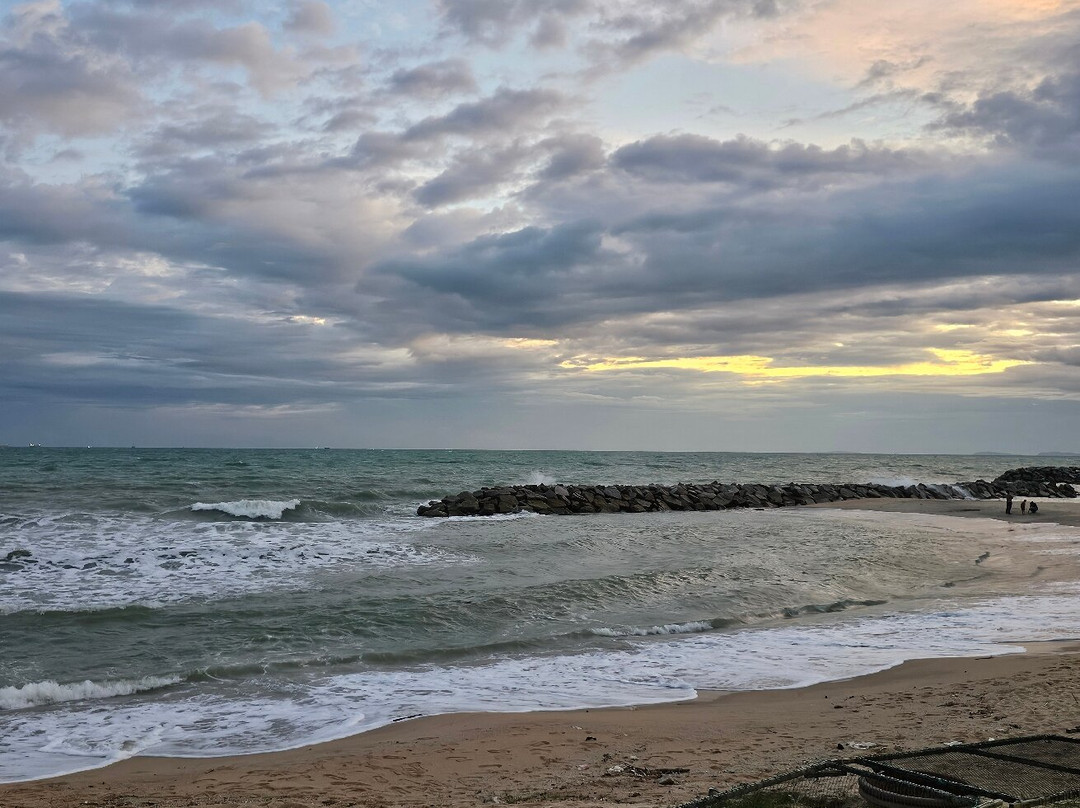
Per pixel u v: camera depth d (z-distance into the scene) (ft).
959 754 18.56
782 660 40.40
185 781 24.27
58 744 28.60
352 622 46.75
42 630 44.01
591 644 43.93
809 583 61.41
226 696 34.50
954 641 43.78
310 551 72.59
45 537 75.05
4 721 31.14
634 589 57.21
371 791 22.82
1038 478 243.19
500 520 113.60
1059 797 15.47
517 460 382.83
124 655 40.09
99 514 93.45
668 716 30.99
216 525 88.63
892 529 102.99
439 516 120.67
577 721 30.40
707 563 68.64
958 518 122.72
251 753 27.40
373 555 71.92
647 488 153.17
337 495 134.31
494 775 24.26
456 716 31.37
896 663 39.19
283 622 46.55
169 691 35.19
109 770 25.84
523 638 44.65
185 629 44.88
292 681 36.65
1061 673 34.78
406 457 403.75
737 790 17.19
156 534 79.56
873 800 15.71
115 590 54.60
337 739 28.84
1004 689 32.55
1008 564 74.23
